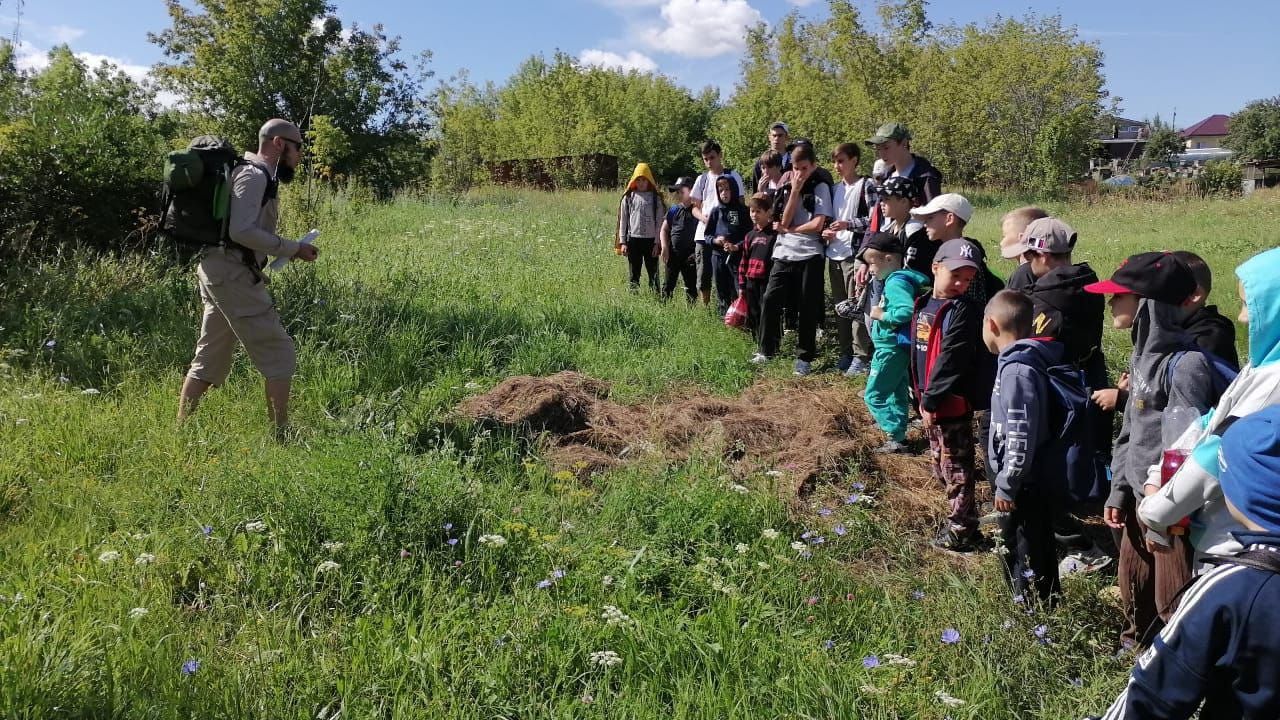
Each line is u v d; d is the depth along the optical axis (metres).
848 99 30.78
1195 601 2.23
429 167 27.12
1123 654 3.44
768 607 3.53
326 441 4.59
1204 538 2.49
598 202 24.33
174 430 4.89
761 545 4.12
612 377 6.62
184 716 2.67
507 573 3.66
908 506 4.86
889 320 5.37
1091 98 31.05
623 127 42.81
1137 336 3.29
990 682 3.14
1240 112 70.12
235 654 3.04
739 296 7.79
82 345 6.07
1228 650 2.17
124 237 8.99
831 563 4.03
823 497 4.80
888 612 3.67
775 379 6.91
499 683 2.93
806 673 3.09
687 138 46.97
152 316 6.95
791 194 6.96
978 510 4.88
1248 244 15.52
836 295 7.62
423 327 7.08
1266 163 50.72
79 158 8.69
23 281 7.17
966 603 3.73
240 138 23.98
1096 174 47.66
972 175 33.38
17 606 3.06
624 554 3.80
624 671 3.10
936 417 4.38
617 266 11.55
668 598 3.69
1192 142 103.00
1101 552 4.37
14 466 4.25
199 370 5.14
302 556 3.65
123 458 4.53
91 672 2.80
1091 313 4.13
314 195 15.99
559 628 3.20
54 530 3.81
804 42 42.41
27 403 5.01
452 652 3.07
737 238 8.22
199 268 5.01
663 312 8.46
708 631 3.36
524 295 8.98
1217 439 2.40
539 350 6.98
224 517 3.88
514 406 5.69
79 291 7.34
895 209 5.95
